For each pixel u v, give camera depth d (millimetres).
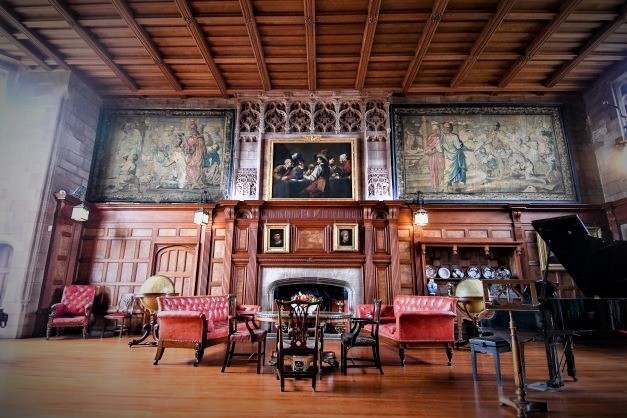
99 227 8867
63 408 3049
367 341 4754
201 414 2977
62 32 7430
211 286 8453
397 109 9695
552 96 9719
